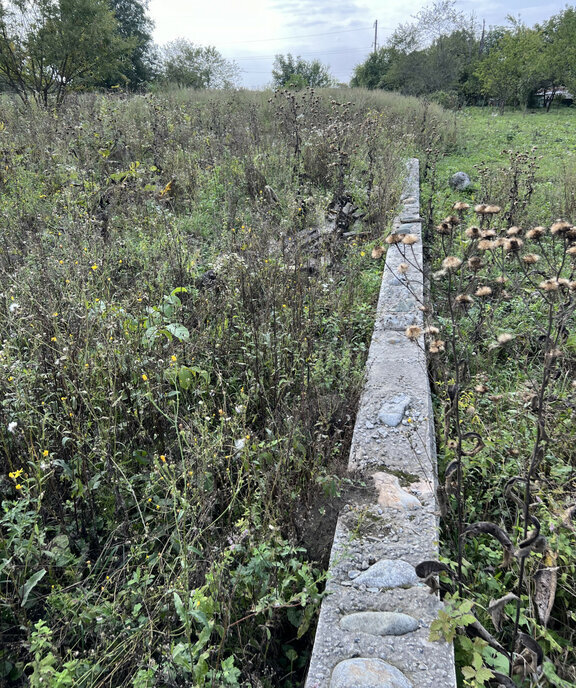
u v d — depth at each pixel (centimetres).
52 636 210
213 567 215
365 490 268
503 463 293
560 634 220
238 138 962
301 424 309
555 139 1527
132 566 235
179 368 335
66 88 1316
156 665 186
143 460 286
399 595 212
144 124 995
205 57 2712
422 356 386
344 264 560
